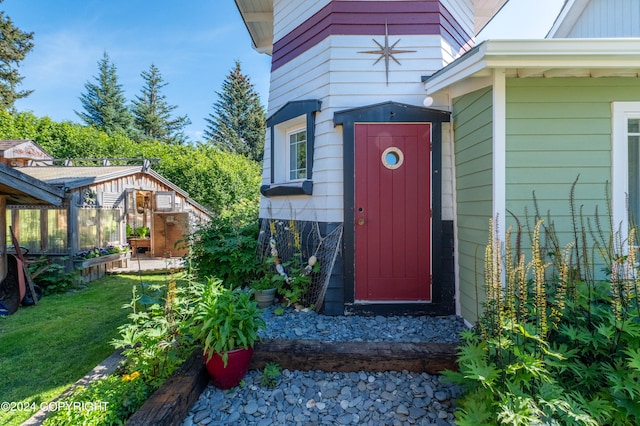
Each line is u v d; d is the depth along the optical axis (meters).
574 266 2.60
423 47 3.58
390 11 3.60
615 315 1.82
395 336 2.94
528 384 1.64
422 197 3.44
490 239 2.17
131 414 1.91
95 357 2.97
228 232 4.65
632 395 1.56
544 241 2.73
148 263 7.92
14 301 4.35
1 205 4.48
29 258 5.80
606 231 2.75
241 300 2.30
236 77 23.00
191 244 4.46
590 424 1.51
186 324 2.29
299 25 4.04
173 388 1.99
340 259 3.46
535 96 2.78
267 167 4.57
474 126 3.04
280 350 2.46
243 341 2.12
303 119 3.98
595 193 2.77
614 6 4.68
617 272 1.99
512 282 2.03
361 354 2.43
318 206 3.63
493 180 2.74
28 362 2.88
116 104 22.31
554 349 1.85
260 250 4.37
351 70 3.57
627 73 2.75
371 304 3.44
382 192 3.44
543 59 2.48
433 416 2.02
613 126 2.77
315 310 3.52
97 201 6.71
